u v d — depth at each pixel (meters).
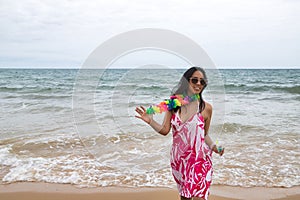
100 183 3.67
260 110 8.85
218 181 3.71
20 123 7.00
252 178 3.79
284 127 6.54
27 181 3.76
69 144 5.26
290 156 4.58
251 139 5.59
